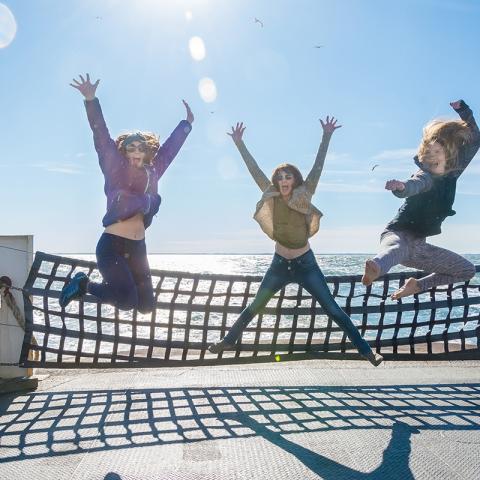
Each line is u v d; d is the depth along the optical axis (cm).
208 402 523
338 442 406
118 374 651
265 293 511
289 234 488
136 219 423
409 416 477
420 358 688
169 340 641
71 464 366
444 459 372
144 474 346
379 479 337
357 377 631
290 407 505
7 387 562
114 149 412
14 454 388
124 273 418
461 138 426
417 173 425
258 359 657
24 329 586
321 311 663
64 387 588
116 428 445
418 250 450
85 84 406
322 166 480
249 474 344
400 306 684
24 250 591
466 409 500
